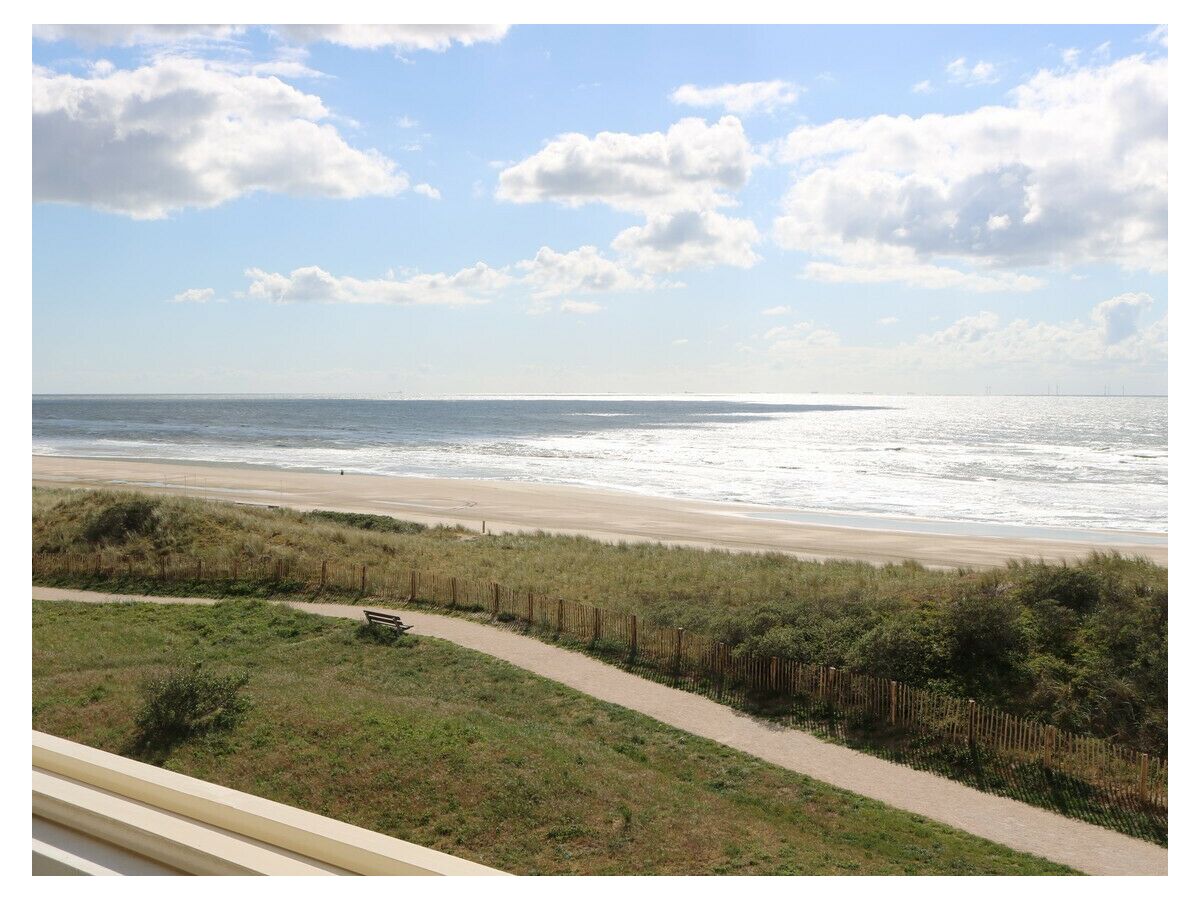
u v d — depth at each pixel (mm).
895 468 89812
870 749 16859
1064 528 51406
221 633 23438
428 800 13219
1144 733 15953
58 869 2637
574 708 18609
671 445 126312
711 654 20594
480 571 31859
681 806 13656
